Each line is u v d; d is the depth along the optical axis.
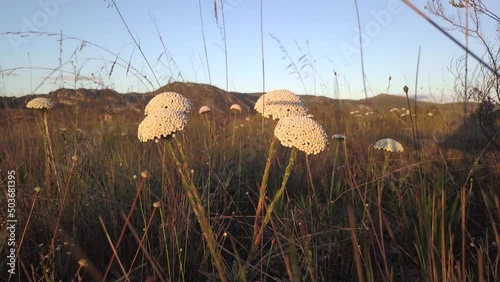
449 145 1.44
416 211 0.91
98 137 1.44
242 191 1.13
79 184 1.00
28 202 0.91
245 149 1.56
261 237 0.67
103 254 0.81
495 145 1.17
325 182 1.16
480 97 1.31
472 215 0.97
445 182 1.04
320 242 0.80
